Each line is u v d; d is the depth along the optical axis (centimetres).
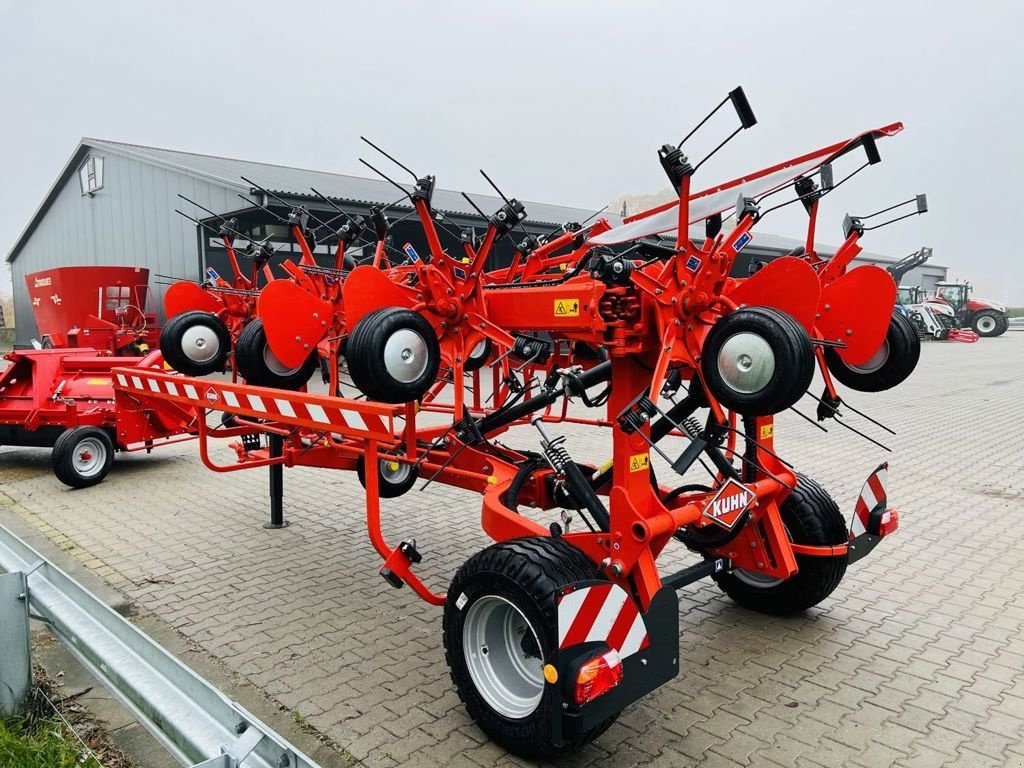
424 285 380
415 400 362
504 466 425
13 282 2856
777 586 414
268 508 645
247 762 194
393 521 608
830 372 397
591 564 295
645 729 314
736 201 321
